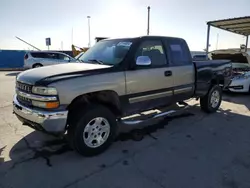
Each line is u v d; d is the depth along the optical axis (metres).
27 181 2.70
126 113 3.75
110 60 3.77
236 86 7.74
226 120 5.12
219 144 3.81
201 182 2.70
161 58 4.25
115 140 3.95
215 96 5.69
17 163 3.11
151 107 4.15
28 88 3.06
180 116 5.39
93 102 3.39
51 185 2.63
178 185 2.64
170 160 3.24
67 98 2.96
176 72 4.48
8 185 2.62
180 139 4.01
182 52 4.77
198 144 3.80
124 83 3.55
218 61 5.73
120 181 2.72
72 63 3.91
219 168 3.03
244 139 4.03
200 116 5.41
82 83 3.07
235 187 2.61
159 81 4.12
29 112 3.01
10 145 3.66
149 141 3.92
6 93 8.04
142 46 3.90
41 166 3.04
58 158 3.27
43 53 16.02
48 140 3.86
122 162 3.18
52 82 2.88
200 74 5.09
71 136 3.17
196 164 3.13
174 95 4.55
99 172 2.92
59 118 2.92
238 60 9.78
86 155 3.31
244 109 6.10
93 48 4.51
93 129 3.31
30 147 3.60
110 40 4.30
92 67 3.41
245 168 3.04
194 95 5.12
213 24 10.05
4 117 5.10
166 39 4.44
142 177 2.80
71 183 2.68
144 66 3.84
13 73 16.67
